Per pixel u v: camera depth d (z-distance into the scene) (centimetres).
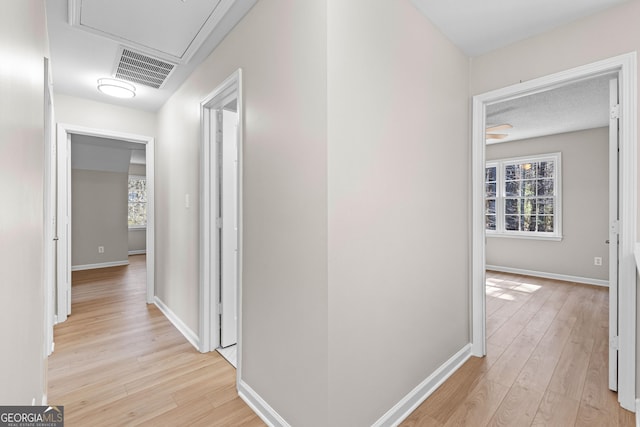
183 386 199
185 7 175
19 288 84
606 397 185
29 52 102
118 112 346
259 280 174
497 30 204
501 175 551
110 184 615
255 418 169
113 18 185
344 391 138
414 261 182
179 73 265
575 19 192
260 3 170
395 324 167
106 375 211
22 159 89
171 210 317
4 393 68
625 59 174
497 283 465
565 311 339
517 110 374
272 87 162
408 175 176
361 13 145
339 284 135
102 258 607
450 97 216
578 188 470
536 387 196
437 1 176
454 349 222
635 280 173
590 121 418
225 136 253
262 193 171
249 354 184
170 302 321
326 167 130
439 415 171
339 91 134
